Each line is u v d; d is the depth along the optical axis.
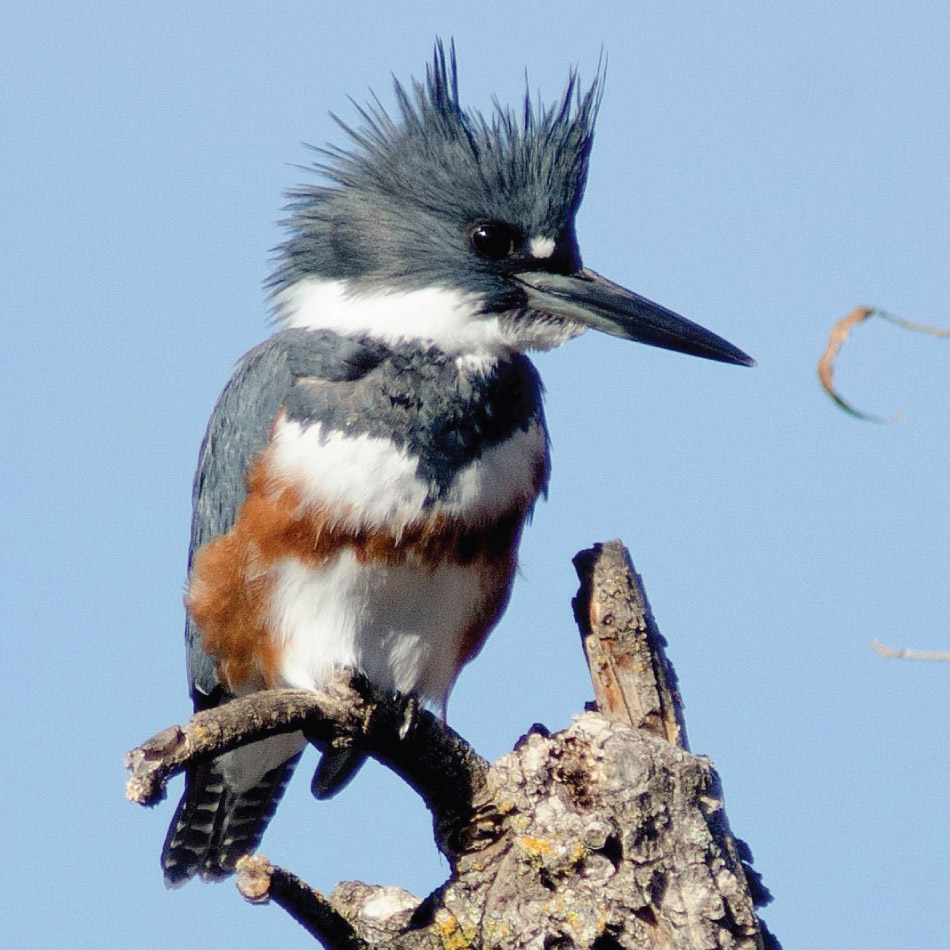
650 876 7.39
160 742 7.27
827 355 6.89
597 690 8.29
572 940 7.43
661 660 8.30
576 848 7.46
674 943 7.33
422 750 7.93
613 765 7.50
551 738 7.79
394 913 8.33
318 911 7.19
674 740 8.16
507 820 7.79
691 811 7.50
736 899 7.41
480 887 7.74
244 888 6.98
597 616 8.23
